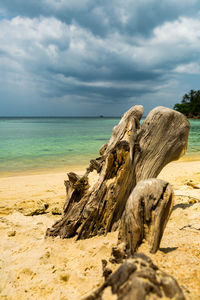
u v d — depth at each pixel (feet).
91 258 9.09
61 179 29.19
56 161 44.55
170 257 7.48
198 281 6.01
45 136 105.09
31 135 110.11
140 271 4.80
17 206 18.22
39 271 8.52
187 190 19.95
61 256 9.64
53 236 11.39
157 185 8.22
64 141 83.41
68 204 12.11
